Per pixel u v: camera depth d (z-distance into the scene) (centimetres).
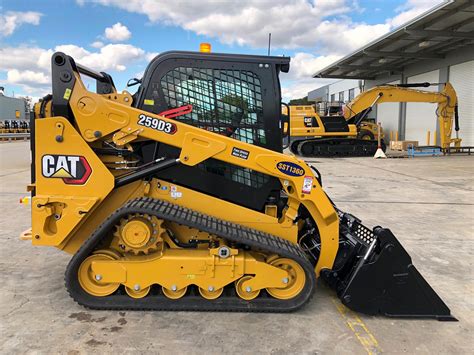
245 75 340
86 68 353
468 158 1734
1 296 344
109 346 268
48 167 315
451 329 302
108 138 322
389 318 317
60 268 412
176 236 337
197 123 340
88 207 315
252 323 303
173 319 306
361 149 1912
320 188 330
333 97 4119
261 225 345
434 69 2320
